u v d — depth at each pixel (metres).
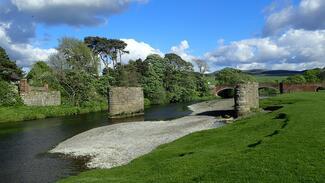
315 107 44.97
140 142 44.28
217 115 71.00
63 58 120.56
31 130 63.91
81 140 49.75
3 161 39.66
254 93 64.88
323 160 21.00
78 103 103.88
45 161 38.78
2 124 73.75
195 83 167.38
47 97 99.44
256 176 19.66
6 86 92.81
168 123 61.38
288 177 19.02
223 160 24.14
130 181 23.33
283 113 42.00
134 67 149.75
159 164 26.91
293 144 24.98
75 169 34.69
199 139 37.62
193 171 22.95
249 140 31.03
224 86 171.50
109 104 83.62
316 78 188.00
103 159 37.56
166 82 149.75
